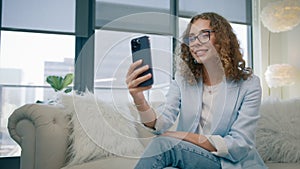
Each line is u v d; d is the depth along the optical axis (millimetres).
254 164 1082
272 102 1734
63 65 3141
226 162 1013
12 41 2998
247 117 1088
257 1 3520
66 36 3170
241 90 1156
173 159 992
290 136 1603
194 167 993
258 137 1604
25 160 1272
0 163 2746
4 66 2945
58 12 3162
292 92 2994
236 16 3684
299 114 1671
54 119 1363
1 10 2979
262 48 3371
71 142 1426
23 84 2984
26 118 1297
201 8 3611
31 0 3092
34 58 3045
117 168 1247
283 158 1571
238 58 1187
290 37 3055
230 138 1036
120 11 3316
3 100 2900
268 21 2773
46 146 1272
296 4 2676
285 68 2738
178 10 3521
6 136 2865
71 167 1308
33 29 3072
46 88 3043
